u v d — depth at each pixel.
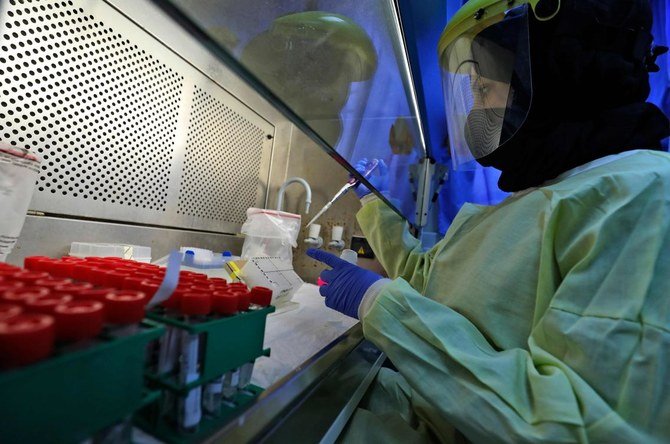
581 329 0.56
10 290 0.32
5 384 0.21
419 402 0.90
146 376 0.37
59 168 0.85
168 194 1.19
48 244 0.84
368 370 0.95
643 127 0.83
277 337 0.83
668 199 0.60
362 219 1.44
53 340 0.26
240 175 1.56
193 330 0.36
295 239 1.58
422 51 1.27
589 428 0.49
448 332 0.66
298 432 0.53
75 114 0.86
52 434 0.24
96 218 0.96
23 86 0.75
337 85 0.64
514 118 0.83
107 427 0.30
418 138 1.58
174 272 0.37
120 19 0.92
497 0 0.80
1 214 0.68
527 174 0.89
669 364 0.49
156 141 1.11
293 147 1.88
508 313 0.71
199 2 0.34
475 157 1.00
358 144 0.89
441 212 1.96
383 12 0.69
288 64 0.49
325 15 0.51
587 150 0.81
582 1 0.76
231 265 1.12
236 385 0.47
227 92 1.37
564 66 0.79
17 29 0.72
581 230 0.67
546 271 0.67
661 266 0.55
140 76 1.01
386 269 1.37
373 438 0.69
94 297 0.33
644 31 0.81
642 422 0.49
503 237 0.78
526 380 0.58
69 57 0.82
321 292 0.97
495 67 0.88
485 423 0.55
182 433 0.36
